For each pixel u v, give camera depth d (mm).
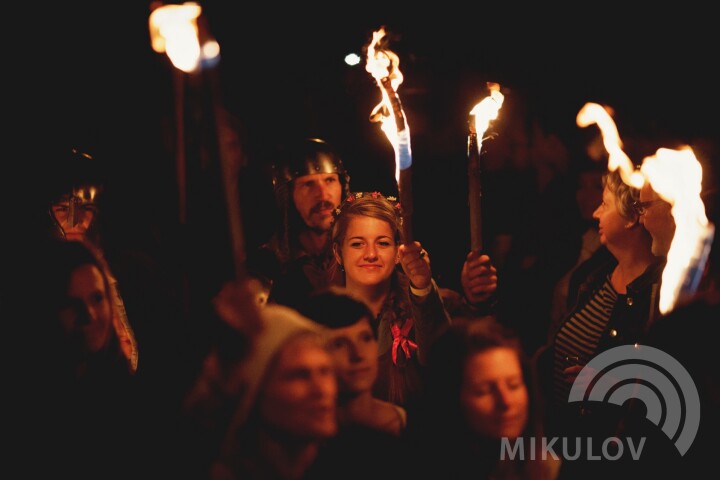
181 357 5949
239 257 4770
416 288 6613
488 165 10406
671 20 11375
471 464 5012
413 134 10945
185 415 4848
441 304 6672
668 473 5250
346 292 5539
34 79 10875
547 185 10102
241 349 4633
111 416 5309
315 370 4574
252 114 11109
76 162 7848
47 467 5137
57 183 7703
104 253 7961
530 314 9469
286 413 4527
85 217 7816
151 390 5543
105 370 5602
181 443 4836
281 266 7855
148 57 11055
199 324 5684
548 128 10383
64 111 10852
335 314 5391
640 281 6809
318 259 7824
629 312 6820
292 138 11000
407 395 6652
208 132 4844
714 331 5176
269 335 4613
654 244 6770
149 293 7664
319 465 4883
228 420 4633
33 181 7730
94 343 5566
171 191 9789
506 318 9492
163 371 5801
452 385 5004
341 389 5332
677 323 5281
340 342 5348
